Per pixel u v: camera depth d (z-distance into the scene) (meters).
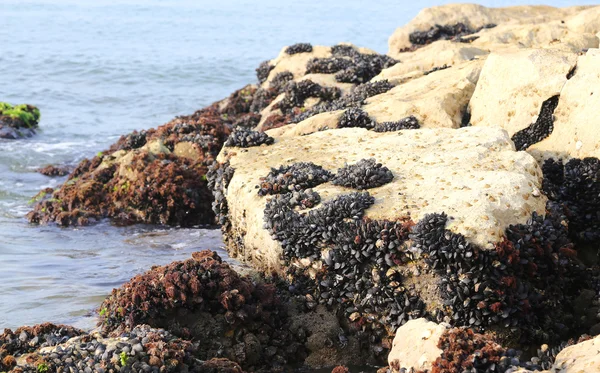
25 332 12.70
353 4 123.25
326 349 14.22
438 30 34.19
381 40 87.00
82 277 17.69
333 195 15.55
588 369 10.10
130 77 52.75
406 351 11.34
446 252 13.45
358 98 22.03
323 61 28.59
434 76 21.72
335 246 14.48
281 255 15.04
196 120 27.97
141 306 13.59
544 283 14.00
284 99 27.38
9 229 22.28
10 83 50.53
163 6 116.62
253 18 103.94
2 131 34.16
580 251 15.73
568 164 16.44
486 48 25.72
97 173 23.98
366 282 14.19
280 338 14.16
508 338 13.48
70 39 76.69
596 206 15.70
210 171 18.75
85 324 14.71
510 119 18.33
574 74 17.55
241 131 19.25
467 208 14.21
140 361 11.60
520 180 14.99
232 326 13.82
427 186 15.27
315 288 14.72
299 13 111.06
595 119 16.55
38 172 29.20
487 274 13.51
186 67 56.78
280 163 17.67
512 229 14.03
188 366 11.85
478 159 16.14
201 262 14.28
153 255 19.41
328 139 18.67
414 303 13.84
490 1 129.88
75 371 11.43
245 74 55.16
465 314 13.45
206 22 97.19
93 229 22.20
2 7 110.69
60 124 38.19
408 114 19.81
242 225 16.69
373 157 17.06
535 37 27.00
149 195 22.48
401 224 14.07
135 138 25.70
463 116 19.84
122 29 87.38
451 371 10.41
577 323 14.12
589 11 26.98
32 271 18.16
